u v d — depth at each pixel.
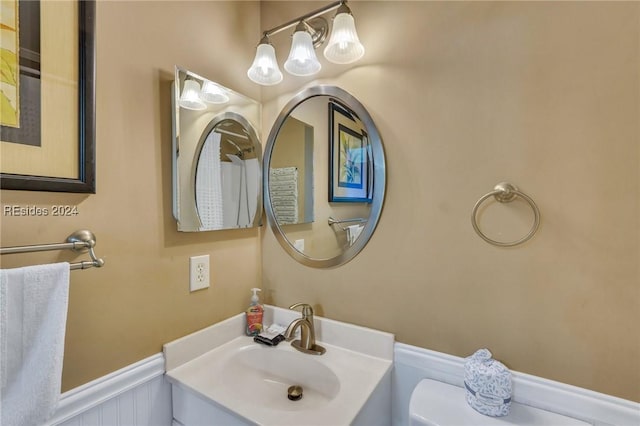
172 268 0.96
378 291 1.03
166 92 0.95
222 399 0.81
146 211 0.89
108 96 0.80
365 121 1.04
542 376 0.80
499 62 0.84
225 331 1.12
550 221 0.78
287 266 1.24
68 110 0.72
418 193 0.96
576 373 0.76
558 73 0.77
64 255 0.72
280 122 1.26
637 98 0.69
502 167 0.84
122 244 0.83
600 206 0.73
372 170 1.03
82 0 0.74
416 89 0.96
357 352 1.06
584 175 0.75
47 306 0.62
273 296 1.29
